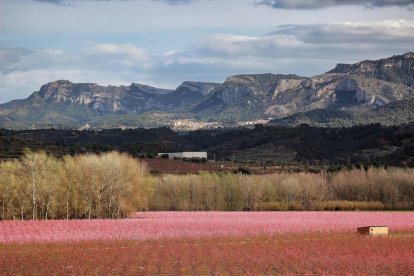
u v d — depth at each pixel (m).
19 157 199.12
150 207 177.12
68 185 137.88
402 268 67.44
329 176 199.62
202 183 180.50
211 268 67.50
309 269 67.44
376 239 94.31
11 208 134.38
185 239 94.88
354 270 67.00
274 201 180.88
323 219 129.75
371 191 183.00
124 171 145.00
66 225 113.00
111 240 93.12
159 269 67.00
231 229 107.50
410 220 127.62
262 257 74.44
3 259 72.88
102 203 141.62
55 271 65.88
